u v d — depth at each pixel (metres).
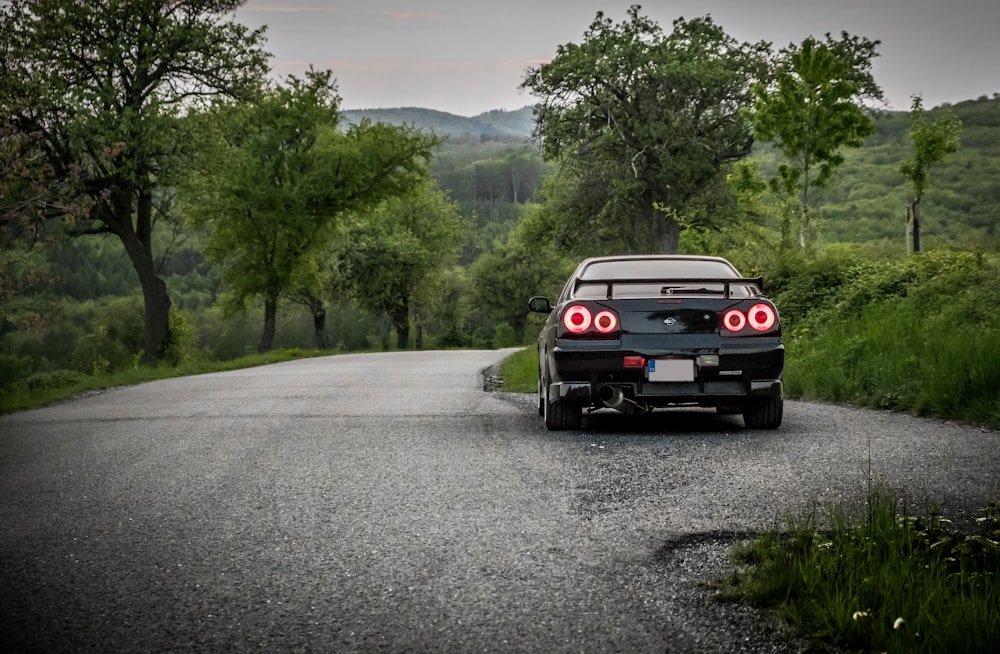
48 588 4.12
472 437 8.23
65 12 32.16
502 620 3.60
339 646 3.38
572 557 4.39
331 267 67.38
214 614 3.74
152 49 33.84
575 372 7.87
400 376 17.80
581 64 38.75
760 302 7.88
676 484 5.87
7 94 24.17
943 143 20.66
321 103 47.16
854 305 15.18
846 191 103.00
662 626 3.49
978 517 4.72
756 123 23.23
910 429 7.76
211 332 114.69
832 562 3.76
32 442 9.19
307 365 26.73
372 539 4.82
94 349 75.31
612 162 40.19
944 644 3.05
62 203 23.20
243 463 7.27
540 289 89.75
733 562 4.20
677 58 38.09
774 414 8.02
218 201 43.22
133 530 5.18
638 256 9.17
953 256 15.15
